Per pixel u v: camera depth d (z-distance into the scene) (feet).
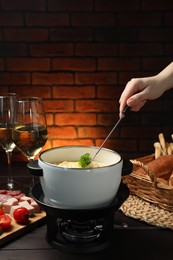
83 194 3.14
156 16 7.07
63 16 7.03
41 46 7.14
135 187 4.18
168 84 4.52
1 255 3.33
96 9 7.02
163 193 3.90
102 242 3.44
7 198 4.18
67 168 3.09
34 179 4.99
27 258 3.30
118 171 3.24
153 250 3.41
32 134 4.17
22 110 4.27
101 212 3.19
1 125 4.54
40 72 7.25
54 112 7.42
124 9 7.04
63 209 3.14
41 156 3.38
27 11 7.00
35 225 3.78
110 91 7.36
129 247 3.45
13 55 7.16
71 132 7.52
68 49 7.16
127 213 3.94
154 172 4.46
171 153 5.15
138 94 4.17
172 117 7.55
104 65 7.25
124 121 7.54
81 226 3.56
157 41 7.18
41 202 3.25
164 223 3.73
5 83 7.29
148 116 7.54
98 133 7.55
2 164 5.76
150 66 7.28
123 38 7.15
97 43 7.15
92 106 7.42
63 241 3.45
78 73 7.27
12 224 3.71
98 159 3.62
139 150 7.68
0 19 7.02
